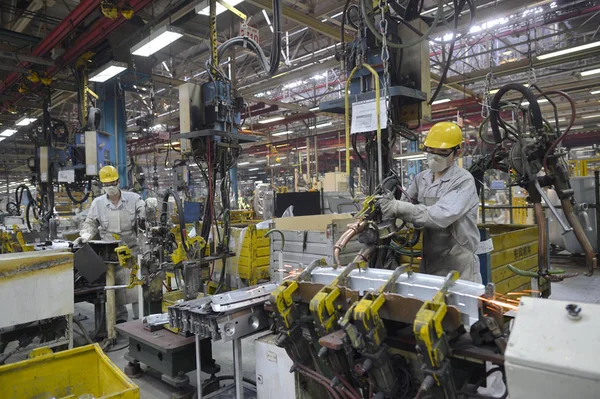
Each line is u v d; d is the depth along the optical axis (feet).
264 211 25.91
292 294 5.63
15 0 22.40
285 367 6.74
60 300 9.93
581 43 20.43
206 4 14.47
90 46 21.86
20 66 26.48
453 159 7.84
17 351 10.29
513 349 3.37
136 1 17.38
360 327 4.35
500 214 35.42
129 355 9.79
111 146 24.75
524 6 18.48
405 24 9.13
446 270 7.82
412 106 10.09
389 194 6.68
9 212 34.30
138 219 14.66
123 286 11.73
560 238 22.58
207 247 12.87
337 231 11.92
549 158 9.54
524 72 26.32
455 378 4.63
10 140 50.49
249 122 39.88
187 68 31.99
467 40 25.67
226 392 8.20
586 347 3.13
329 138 49.24
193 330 7.20
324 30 21.49
